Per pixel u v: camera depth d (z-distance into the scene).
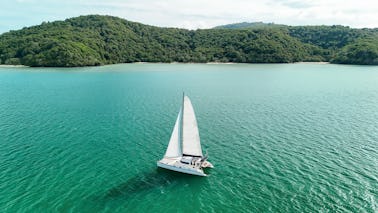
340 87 111.25
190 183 37.66
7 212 31.06
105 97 88.62
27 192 34.72
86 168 40.88
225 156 45.12
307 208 32.47
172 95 93.00
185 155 42.50
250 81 127.94
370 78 138.25
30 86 109.12
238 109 74.88
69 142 50.12
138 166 41.81
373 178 38.31
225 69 181.25
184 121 40.84
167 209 32.62
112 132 55.38
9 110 71.56
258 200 34.03
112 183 37.31
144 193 35.44
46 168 40.53
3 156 43.94
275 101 85.12
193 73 158.12
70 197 34.12
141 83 118.88
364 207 32.47
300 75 151.12
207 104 80.75
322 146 49.03
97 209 32.25
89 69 173.38
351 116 68.31
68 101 82.50
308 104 81.12
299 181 37.78
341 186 36.50
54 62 182.12
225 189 36.31
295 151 46.94
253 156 45.09
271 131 56.78
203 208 32.84
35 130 56.06
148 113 69.31
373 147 48.62
